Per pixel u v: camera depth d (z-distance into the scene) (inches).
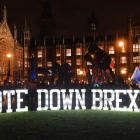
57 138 488.7
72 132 543.2
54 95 1441.9
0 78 3093.0
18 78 1200.2
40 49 3745.1
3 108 1018.1
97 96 1362.0
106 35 3503.9
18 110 885.2
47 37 4446.4
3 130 570.9
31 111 910.4
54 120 703.1
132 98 887.7
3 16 3225.9
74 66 3587.6
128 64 3346.5
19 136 508.7
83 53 3567.9
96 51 1376.7
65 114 823.1
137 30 3334.2
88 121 684.1
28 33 3767.2
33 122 674.2
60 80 1286.9
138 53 3307.1
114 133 532.4
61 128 588.4
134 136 504.7
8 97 860.0
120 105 1129.4
